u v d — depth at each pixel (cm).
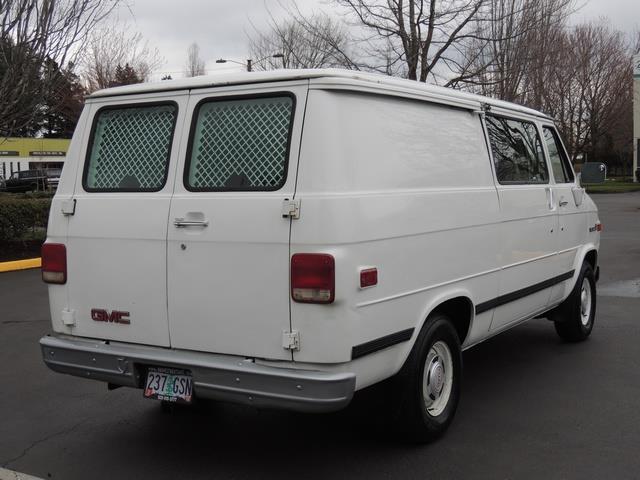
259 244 354
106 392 555
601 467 394
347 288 343
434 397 436
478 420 471
